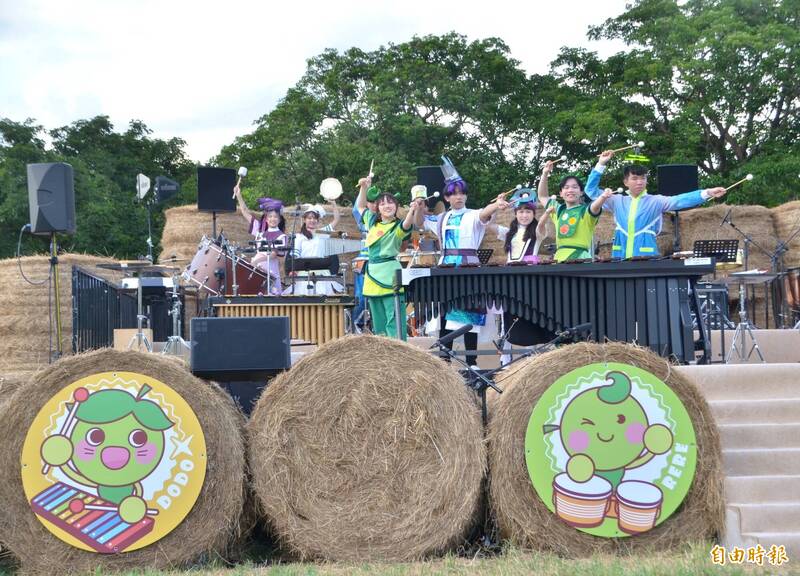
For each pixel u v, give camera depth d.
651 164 25.25
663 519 6.84
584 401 6.95
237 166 32.91
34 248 28.81
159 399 6.85
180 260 16.88
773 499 6.89
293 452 6.95
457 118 29.39
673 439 6.91
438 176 14.02
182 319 12.50
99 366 6.87
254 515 7.20
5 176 28.89
